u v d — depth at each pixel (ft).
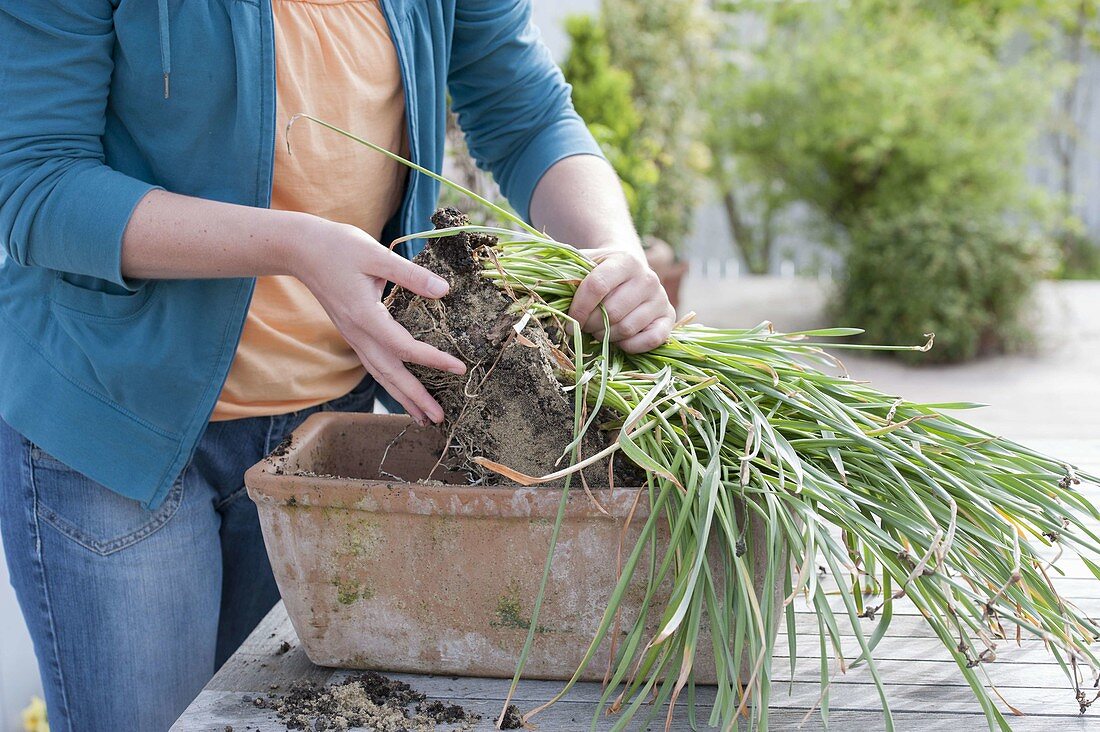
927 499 2.80
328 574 2.84
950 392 14.35
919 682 2.94
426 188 4.10
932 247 16.08
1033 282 16.14
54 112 3.10
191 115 3.31
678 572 2.61
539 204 4.12
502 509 2.68
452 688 2.88
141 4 3.12
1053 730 2.68
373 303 2.88
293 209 3.67
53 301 3.53
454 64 4.21
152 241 3.06
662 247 12.65
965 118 18.65
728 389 3.03
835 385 3.10
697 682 2.90
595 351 3.19
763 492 2.63
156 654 3.86
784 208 21.08
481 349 2.86
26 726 6.67
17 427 3.65
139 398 3.53
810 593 2.53
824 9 21.22
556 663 2.86
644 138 16.05
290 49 3.43
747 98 19.61
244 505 4.25
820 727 2.72
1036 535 2.93
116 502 3.71
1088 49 25.46
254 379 3.88
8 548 3.82
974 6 24.26
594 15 15.03
